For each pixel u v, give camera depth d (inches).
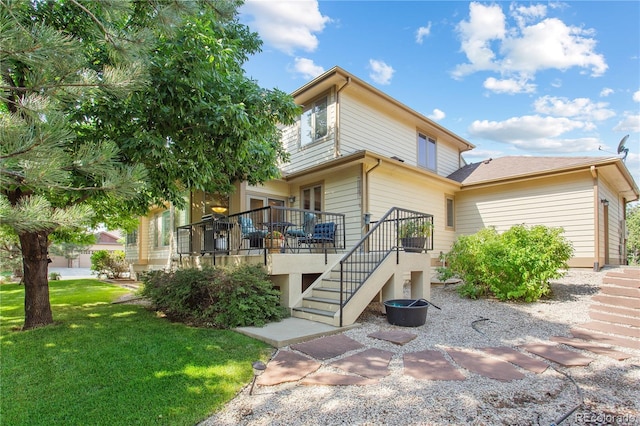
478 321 229.0
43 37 101.5
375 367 148.6
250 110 223.6
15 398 119.2
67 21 175.8
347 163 362.3
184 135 211.3
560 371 145.4
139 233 630.5
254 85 235.9
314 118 438.0
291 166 470.9
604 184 425.4
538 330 208.4
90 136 194.4
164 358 154.3
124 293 407.2
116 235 1635.1
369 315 251.6
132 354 159.2
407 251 280.4
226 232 322.3
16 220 96.3
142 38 135.1
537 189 433.1
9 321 247.9
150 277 293.0
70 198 186.1
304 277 321.1
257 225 315.0
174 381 131.9
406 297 316.8
